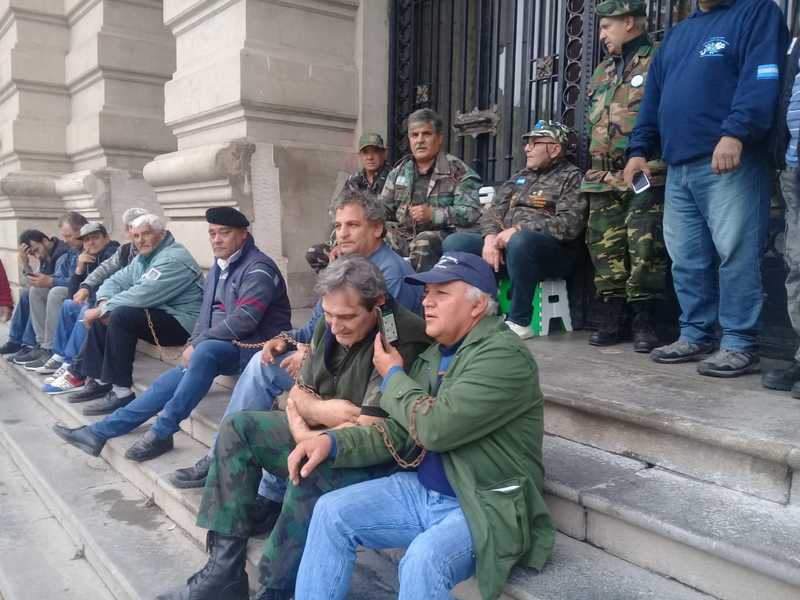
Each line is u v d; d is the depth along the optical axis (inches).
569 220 147.6
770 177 113.0
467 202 160.9
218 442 93.5
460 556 74.8
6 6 312.8
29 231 261.1
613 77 140.2
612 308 143.8
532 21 175.5
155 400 144.9
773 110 104.9
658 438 93.2
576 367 122.0
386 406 85.0
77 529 128.3
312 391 98.5
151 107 291.4
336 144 216.5
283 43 203.9
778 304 128.6
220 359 136.7
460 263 83.5
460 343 85.5
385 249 113.7
